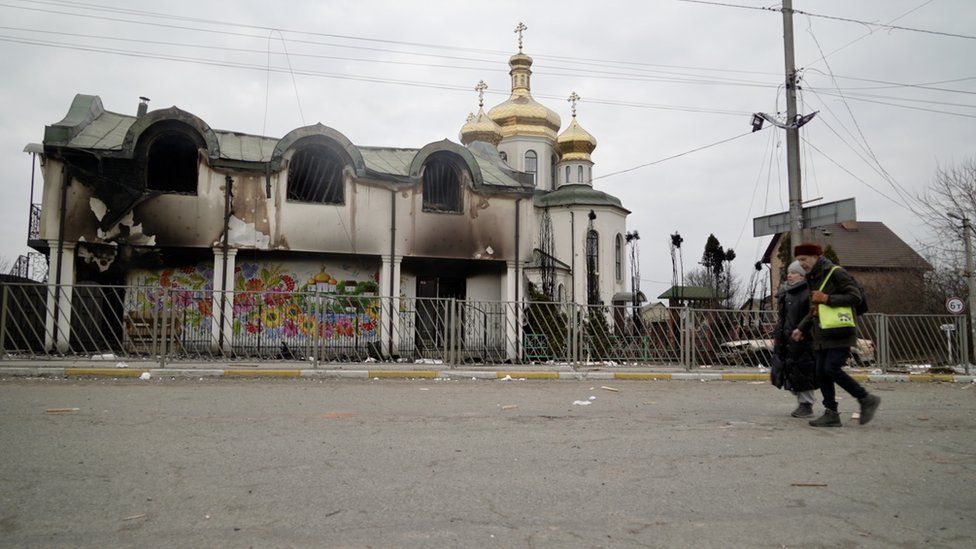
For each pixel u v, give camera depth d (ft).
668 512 13.38
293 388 33.83
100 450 17.53
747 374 46.52
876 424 24.63
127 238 59.72
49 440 18.62
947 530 12.62
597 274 122.42
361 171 66.74
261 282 67.10
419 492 14.35
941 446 20.42
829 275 23.89
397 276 68.39
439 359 48.11
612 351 49.80
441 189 72.79
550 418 24.88
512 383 40.37
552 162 158.81
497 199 73.20
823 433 22.40
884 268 129.08
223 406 26.32
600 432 21.88
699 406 29.91
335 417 23.98
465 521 12.57
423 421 23.57
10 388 31.12
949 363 51.11
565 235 130.41
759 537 12.05
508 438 20.52
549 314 51.96
